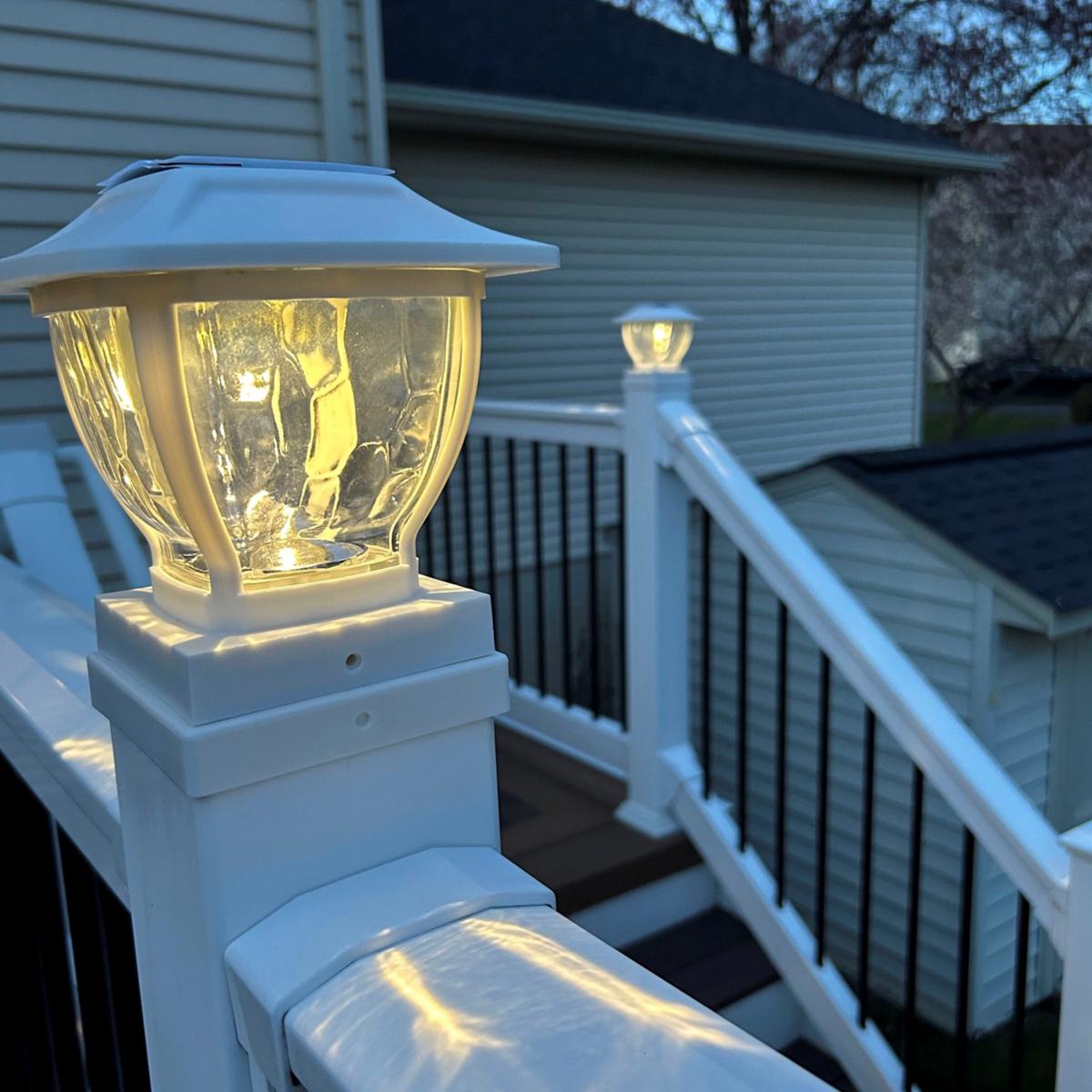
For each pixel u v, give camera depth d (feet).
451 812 1.74
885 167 24.90
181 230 1.24
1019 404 52.06
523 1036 1.29
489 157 18.94
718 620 16.56
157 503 1.54
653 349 7.01
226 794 1.52
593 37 24.66
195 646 1.50
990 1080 11.44
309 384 1.42
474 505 18.62
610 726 8.42
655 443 6.89
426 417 1.55
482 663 1.72
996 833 4.52
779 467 25.09
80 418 1.60
